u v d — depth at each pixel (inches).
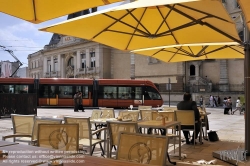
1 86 1050.7
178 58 425.1
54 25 211.2
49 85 1096.2
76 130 163.6
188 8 202.1
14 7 183.8
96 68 1941.4
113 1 182.9
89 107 1165.7
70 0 181.5
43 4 183.5
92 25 235.8
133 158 132.2
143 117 350.9
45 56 2436.0
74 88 1100.5
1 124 547.2
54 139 163.5
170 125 248.5
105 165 108.9
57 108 1146.0
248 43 257.6
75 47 2121.1
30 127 244.5
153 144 130.0
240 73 1451.8
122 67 1945.1
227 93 1392.7
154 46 301.7
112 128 213.2
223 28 226.8
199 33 266.2
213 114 922.7
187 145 339.9
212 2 174.4
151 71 1755.7
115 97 1088.8
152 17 256.1
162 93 1680.6
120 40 286.0
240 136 421.1
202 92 1478.8
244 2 153.3
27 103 684.7
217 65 1535.4
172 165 246.1
